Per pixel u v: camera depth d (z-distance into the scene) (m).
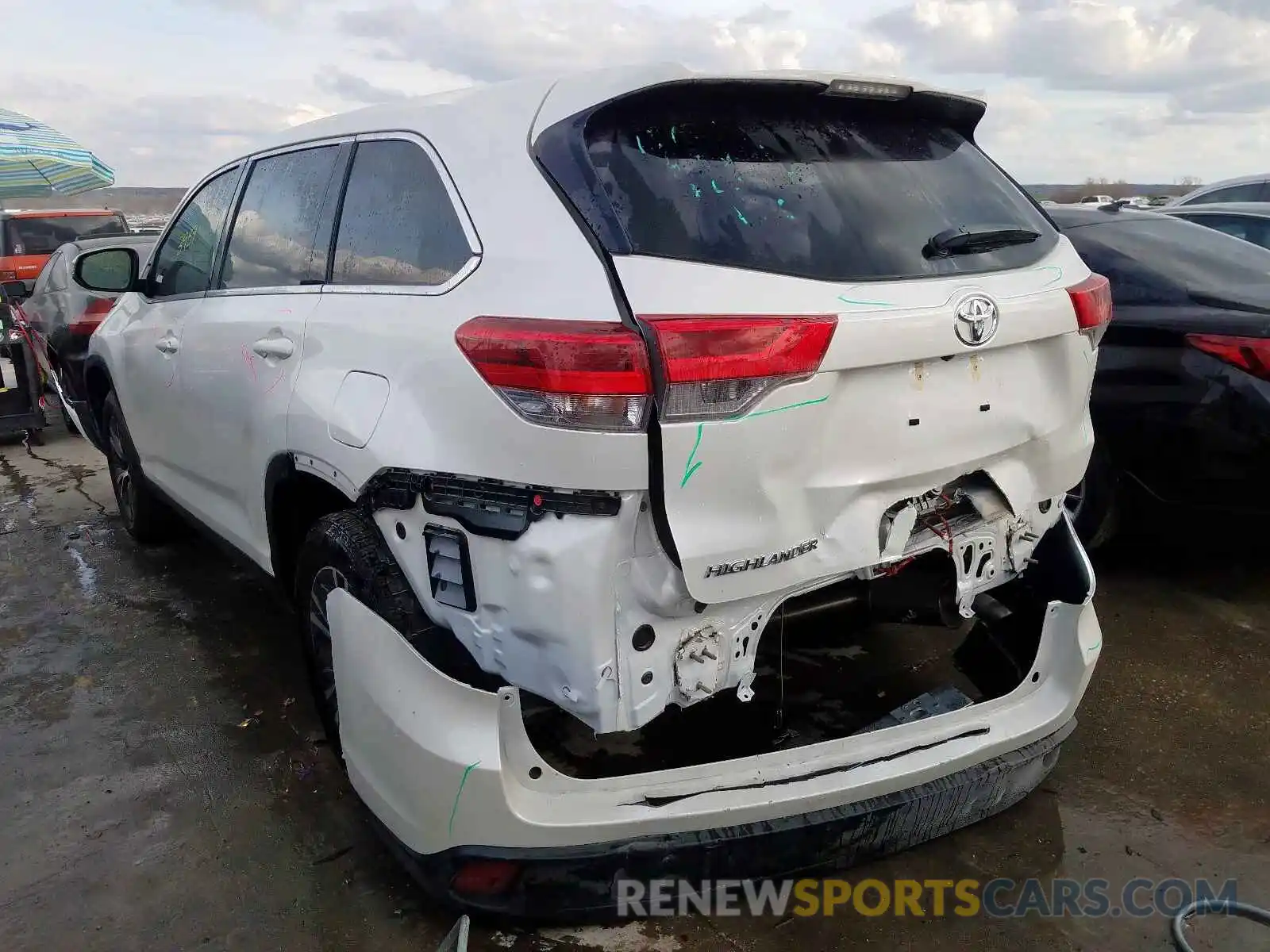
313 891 2.29
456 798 1.88
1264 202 7.80
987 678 2.75
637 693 1.88
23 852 2.43
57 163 10.45
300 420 2.48
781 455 1.83
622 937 2.13
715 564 1.82
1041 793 2.66
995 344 2.05
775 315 1.78
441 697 1.91
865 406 1.92
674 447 1.74
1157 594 3.87
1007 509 2.31
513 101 2.18
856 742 2.10
